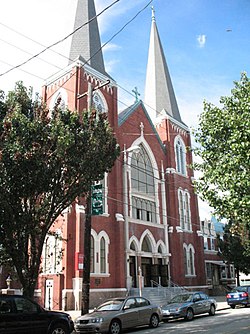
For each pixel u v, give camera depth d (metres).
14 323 12.47
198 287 39.69
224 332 14.49
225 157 15.90
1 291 27.69
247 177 15.00
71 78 32.09
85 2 36.28
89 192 17.12
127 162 35.25
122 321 16.42
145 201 36.94
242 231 41.06
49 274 27.44
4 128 13.36
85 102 31.16
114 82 35.03
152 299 30.67
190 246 40.75
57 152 14.03
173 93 46.22
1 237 14.05
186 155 44.44
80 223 27.77
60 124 14.44
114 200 32.34
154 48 47.28
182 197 41.59
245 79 16.72
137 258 33.53
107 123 16.25
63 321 13.80
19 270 14.42
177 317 20.12
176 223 39.16
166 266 36.50
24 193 13.80
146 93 46.12
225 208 16.47
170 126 42.97
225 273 52.84
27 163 13.27
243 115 15.36
